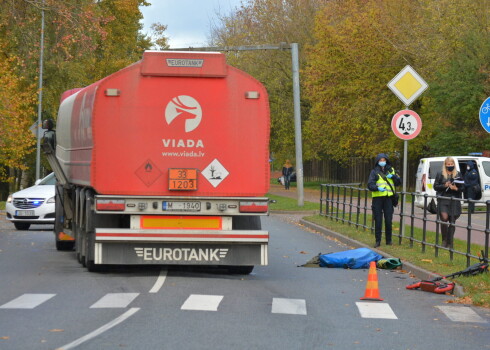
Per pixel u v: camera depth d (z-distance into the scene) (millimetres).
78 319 15086
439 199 26219
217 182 21812
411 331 14719
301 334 14078
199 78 21734
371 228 33969
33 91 64938
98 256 21391
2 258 26844
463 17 67812
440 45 68562
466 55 66000
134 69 21578
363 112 80312
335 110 84312
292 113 97625
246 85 21812
